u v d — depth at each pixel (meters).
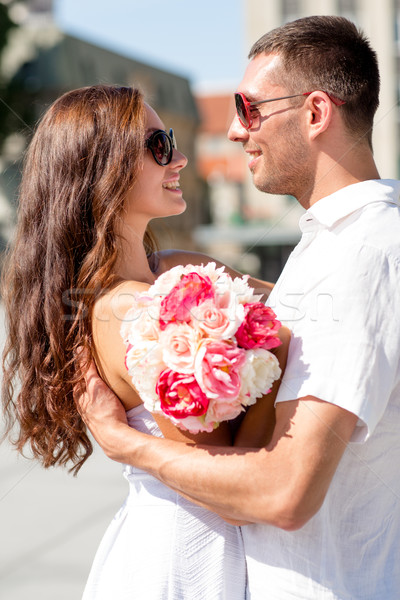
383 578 1.90
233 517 1.89
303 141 2.11
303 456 1.74
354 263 1.82
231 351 1.79
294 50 2.09
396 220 1.91
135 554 2.13
